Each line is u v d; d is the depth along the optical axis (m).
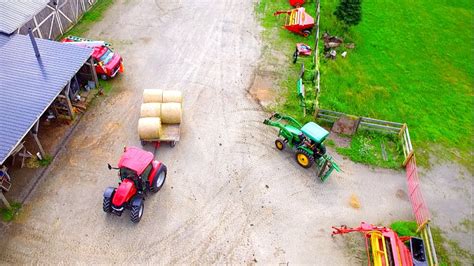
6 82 18.59
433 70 27.86
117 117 21.64
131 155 16.95
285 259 16.41
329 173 18.97
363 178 20.03
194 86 24.11
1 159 15.45
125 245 16.27
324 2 33.28
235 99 23.55
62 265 15.48
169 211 17.56
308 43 28.50
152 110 19.98
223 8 31.44
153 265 15.74
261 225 17.45
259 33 29.11
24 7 22.84
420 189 20.05
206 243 16.59
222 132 21.44
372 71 26.94
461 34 31.81
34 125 17.70
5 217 16.78
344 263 16.53
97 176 18.69
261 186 19.02
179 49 26.86
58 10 25.80
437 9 34.50
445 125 23.73
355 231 17.64
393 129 22.27
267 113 22.88
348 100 24.38
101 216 17.14
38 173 18.56
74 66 20.19
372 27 31.28
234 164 19.88
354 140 21.89
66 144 19.98
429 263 16.62
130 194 16.47
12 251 15.77
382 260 15.77
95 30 27.67
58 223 16.77
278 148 20.83
